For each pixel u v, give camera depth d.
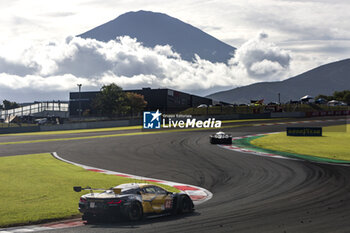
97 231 12.23
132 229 12.30
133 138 51.31
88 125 78.00
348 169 27.33
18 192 19.38
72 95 126.06
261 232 11.73
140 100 109.06
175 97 123.75
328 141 47.19
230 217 14.08
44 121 91.31
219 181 23.84
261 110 99.00
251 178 24.50
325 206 15.96
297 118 88.19
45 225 13.78
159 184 22.67
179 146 42.19
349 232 11.65
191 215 14.63
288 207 15.92
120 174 26.19
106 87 103.62
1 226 13.53
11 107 158.62
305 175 25.05
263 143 45.16
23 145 45.88
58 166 29.33
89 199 13.26
